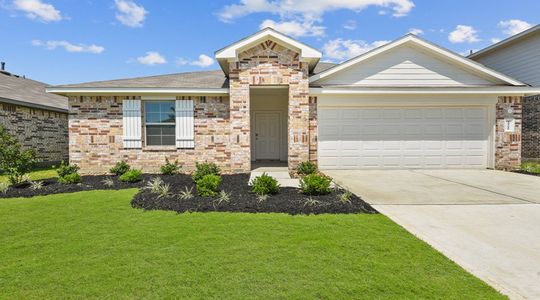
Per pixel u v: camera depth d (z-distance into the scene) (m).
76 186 7.91
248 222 4.81
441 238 4.20
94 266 3.34
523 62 13.92
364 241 4.00
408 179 9.16
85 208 5.76
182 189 7.30
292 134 10.35
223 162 10.98
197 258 3.51
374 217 5.12
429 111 11.34
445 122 11.37
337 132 11.25
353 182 8.66
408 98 11.21
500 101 11.31
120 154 10.80
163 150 10.89
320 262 3.38
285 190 7.23
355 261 3.41
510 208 5.82
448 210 5.68
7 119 11.47
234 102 10.19
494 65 15.52
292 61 10.19
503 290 2.84
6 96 11.87
